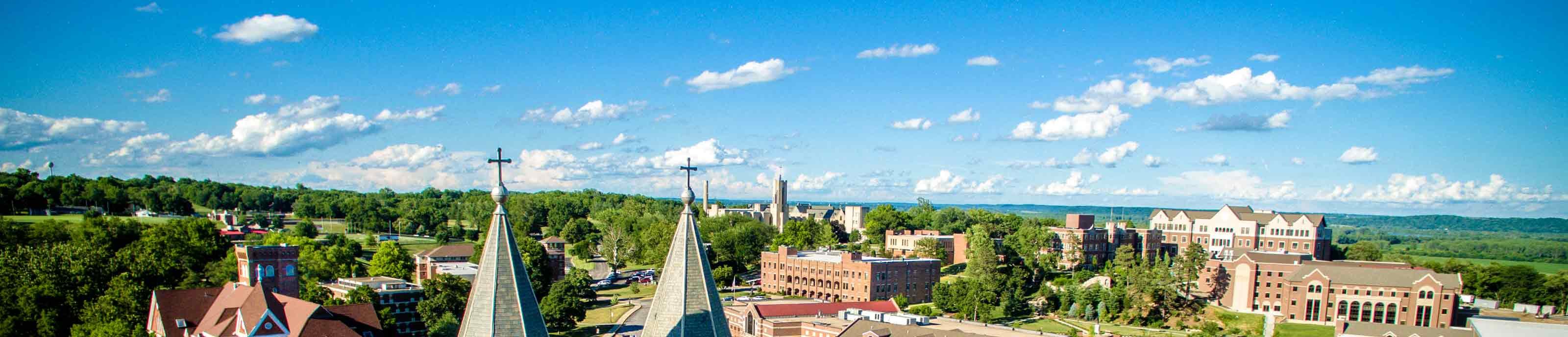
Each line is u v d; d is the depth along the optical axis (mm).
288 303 137375
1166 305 195875
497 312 50594
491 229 52250
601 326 193625
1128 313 196500
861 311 182875
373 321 140750
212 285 193625
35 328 138000
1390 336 164375
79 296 147875
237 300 134625
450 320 163250
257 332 125125
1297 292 191375
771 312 186000
